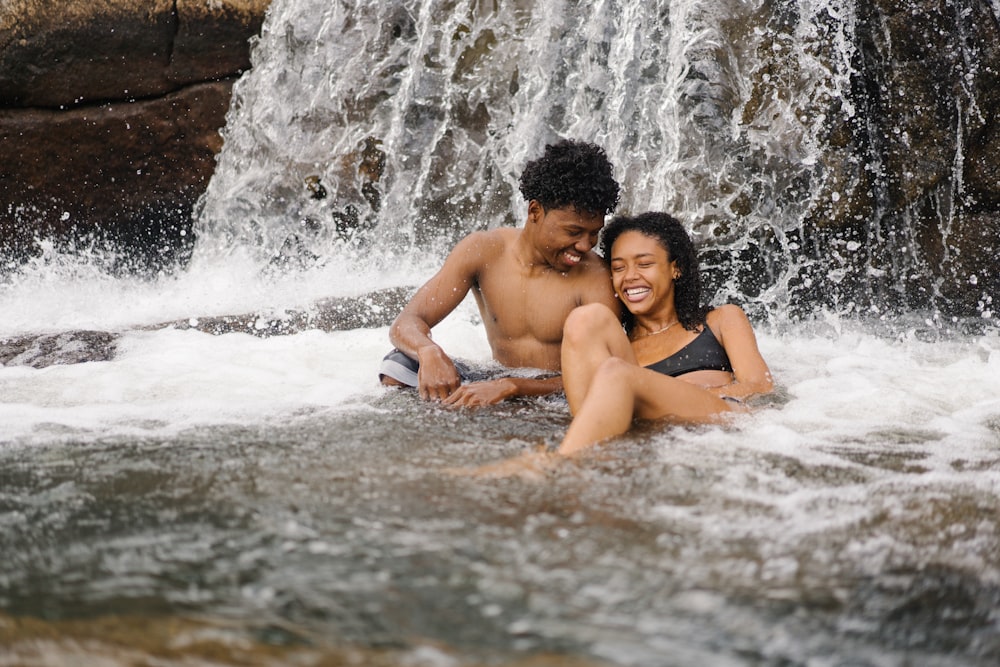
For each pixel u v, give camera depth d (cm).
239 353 455
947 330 551
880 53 568
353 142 679
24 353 461
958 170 575
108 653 165
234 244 706
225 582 192
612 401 296
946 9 562
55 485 257
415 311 416
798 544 213
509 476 259
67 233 729
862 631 176
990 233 577
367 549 208
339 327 528
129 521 227
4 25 680
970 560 207
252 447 295
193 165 735
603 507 234
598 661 163
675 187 574
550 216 398
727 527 223
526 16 646
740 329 399
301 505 236
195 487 253
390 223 679
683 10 580
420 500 239
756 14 567
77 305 596
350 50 682
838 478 263
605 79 618
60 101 708
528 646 167
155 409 348
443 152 666
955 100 568
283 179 690
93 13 691
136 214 738
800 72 561
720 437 301
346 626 174
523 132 640
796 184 563
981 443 307
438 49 665
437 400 371
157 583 192
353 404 363
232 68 726
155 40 707
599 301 414
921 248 584
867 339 519
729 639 172
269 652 165
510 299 420
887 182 578
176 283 663
